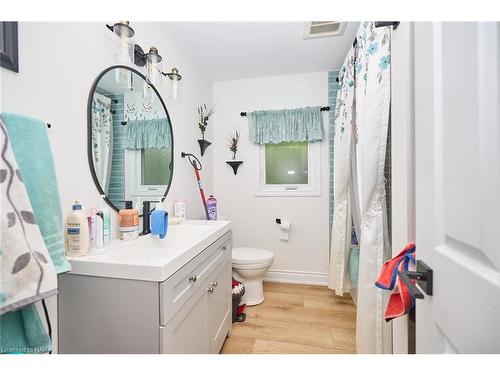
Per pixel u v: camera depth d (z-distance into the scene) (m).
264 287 2.41
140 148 1.37
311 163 2.49
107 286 0.80
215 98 2.62
